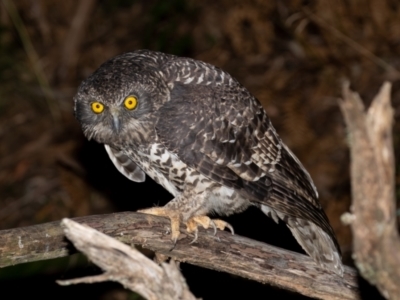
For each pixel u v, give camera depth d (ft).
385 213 15.11
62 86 53.93
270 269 24.90
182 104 27.81
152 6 55.83
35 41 55.36
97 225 22.76
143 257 18.31
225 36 53.21
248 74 51.49
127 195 44.16
